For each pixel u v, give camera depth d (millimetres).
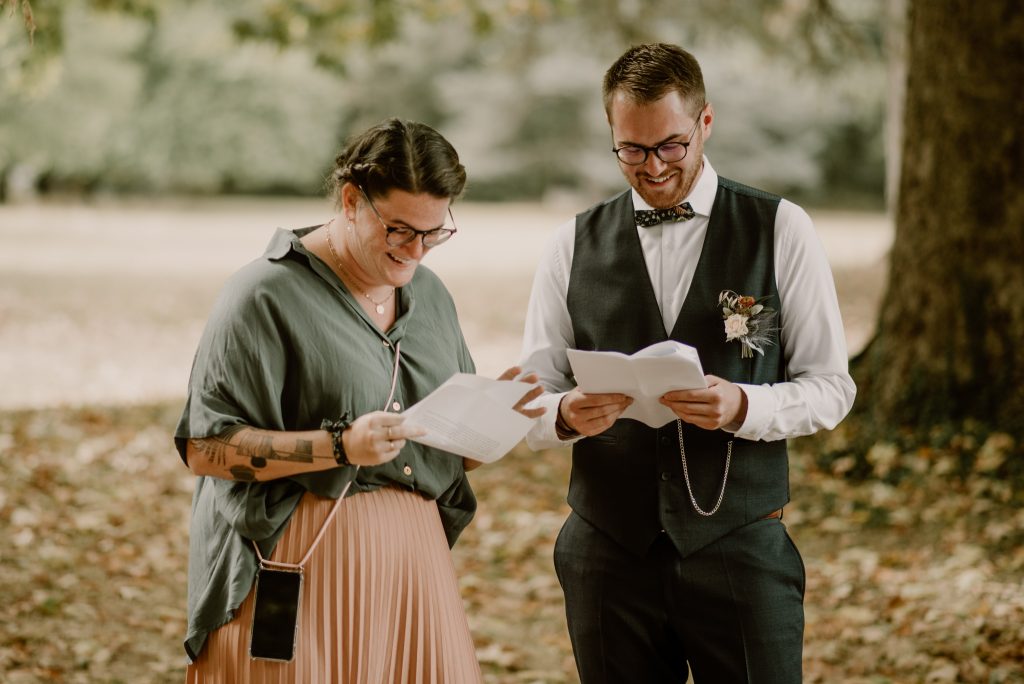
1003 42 6914
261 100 43625
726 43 16750
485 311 16547
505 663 4980
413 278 2943
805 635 5246
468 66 45625
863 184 44938
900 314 7480
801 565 3023
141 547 6371
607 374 2693
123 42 36500
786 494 3031
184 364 12289
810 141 41938
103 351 12797
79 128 37125
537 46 18594
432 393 2531
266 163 44969
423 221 2576
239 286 2693
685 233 3039
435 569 2822
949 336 7230
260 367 2635
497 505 7414
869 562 5980
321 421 2686
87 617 5324
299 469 2564
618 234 3102
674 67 2799
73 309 15602
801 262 2949
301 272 2719
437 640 2773
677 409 2715
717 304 2967
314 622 2650
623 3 15469
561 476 8117
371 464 2545
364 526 2699
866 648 5066
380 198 2557
